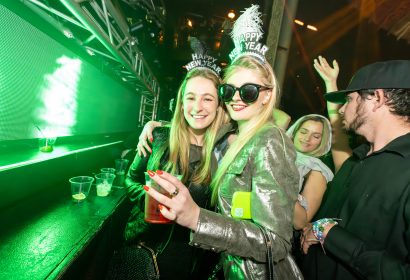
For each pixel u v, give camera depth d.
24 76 2.52
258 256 0.93
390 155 1.25
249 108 1.26
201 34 12.69
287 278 1.16
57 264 1.40
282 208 0.95
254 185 1.02
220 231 0.91
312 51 11.13
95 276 2.60
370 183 1.27
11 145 2.51
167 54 12.97
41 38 2.75
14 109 2.45
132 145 5.64
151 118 9.88
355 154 1.52
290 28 4.05
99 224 1.99
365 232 1.23
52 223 1.91
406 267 1.03
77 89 3.79
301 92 11.86
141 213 1.89
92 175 3.73
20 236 1.66
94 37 3.40
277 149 1.05
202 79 1.75
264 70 1.24
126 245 1.89
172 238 1.74
